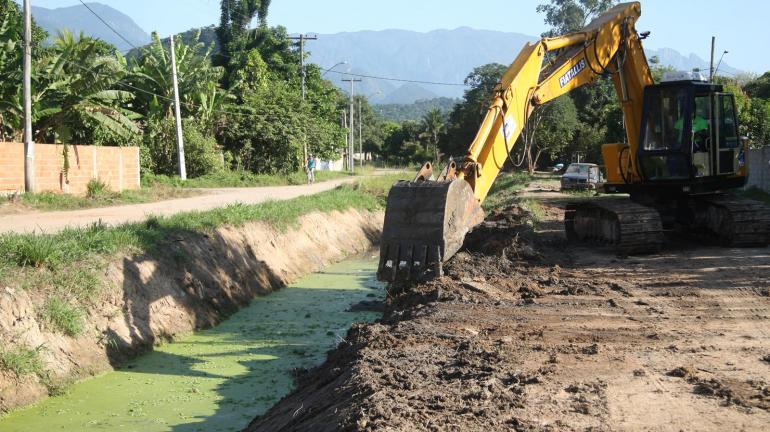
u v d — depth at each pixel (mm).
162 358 12281
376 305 16359
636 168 15773
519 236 15164
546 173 71375
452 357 8305
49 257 12008
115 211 24875
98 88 31656
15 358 9961
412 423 6039
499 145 13094
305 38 63438
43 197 25969
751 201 15742
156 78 44750
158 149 43469
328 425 6594
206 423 9344
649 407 6312
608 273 12992
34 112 30312
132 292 13297
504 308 10578
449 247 11836
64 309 11297
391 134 141750
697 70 15727
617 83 15805
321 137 65312
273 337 13742
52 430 9094
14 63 29797
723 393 6586
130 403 10086
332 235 26516
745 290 11289
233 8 66500
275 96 57062
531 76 13539
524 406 6402
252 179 48719
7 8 35250
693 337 8703
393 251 11992
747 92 53656
